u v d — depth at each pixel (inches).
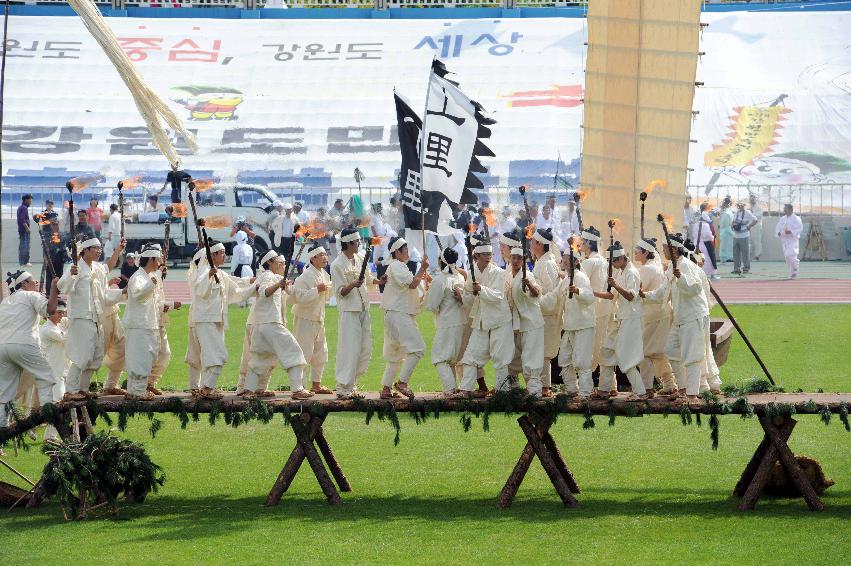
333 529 638.5
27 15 2795.3
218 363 725.3
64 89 2578.7
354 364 744.3
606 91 943.0
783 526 633.0
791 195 2298.2
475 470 779.4
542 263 755.4
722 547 593.0
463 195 808.9
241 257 1722.4
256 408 696.4
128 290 725.3
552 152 2351.1
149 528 647.1
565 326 737.6
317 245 784.9
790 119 2491.4
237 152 2410.2
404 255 750.5
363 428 916.0
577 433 884.6
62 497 663.1
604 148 949.2
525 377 732.0
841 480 737.6
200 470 786.2
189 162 2373.3
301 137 2449.6
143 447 708.7
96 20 828.6
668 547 594.6
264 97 2571.4
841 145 2422.5
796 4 2878.9
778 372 1093.8
